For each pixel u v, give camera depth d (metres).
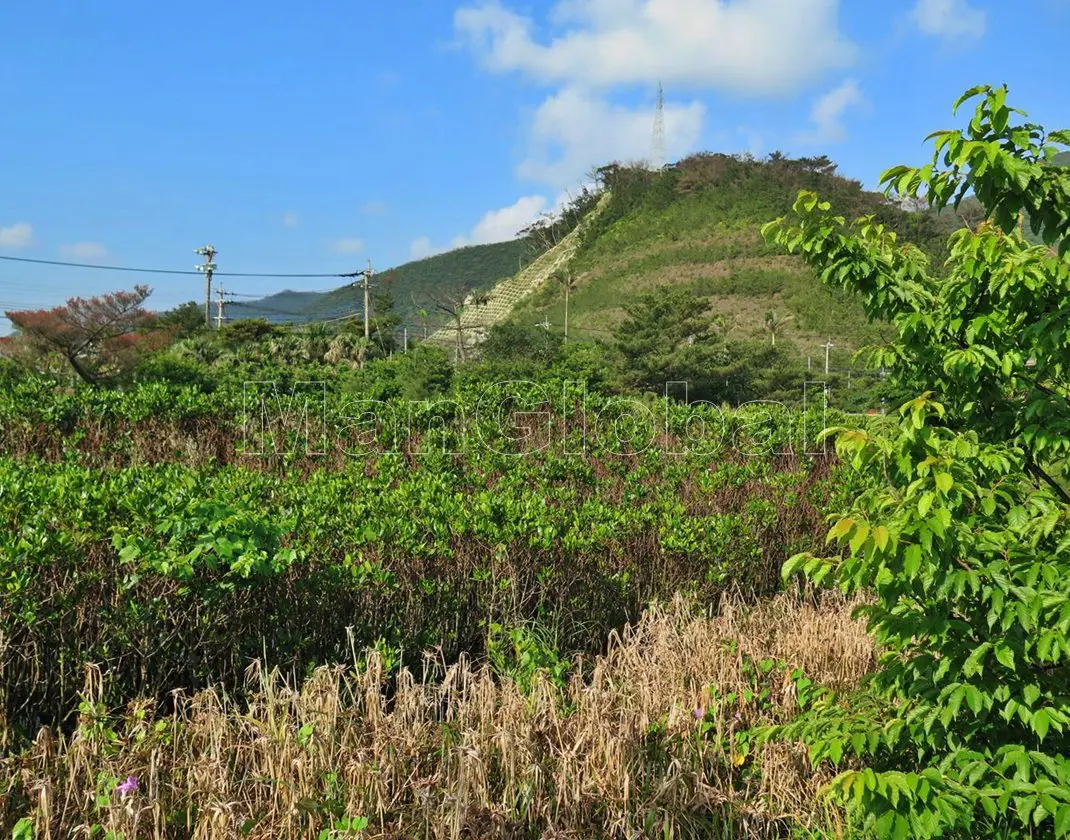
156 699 4.46
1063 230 2.97
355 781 3.54
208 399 12.39
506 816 3.55
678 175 105.62
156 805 3.32
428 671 5.26
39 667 4.28
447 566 5.58
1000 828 3.07
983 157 2.76
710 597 6.64
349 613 5.19
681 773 3.85
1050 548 2.92
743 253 82.38
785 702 4.53
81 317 20.73
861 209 83.62
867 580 2.87
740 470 9.21
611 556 6.32
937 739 2.95
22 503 4.96
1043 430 2.95
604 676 4.86
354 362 37.50
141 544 4.42
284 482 7.37
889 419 3.21
